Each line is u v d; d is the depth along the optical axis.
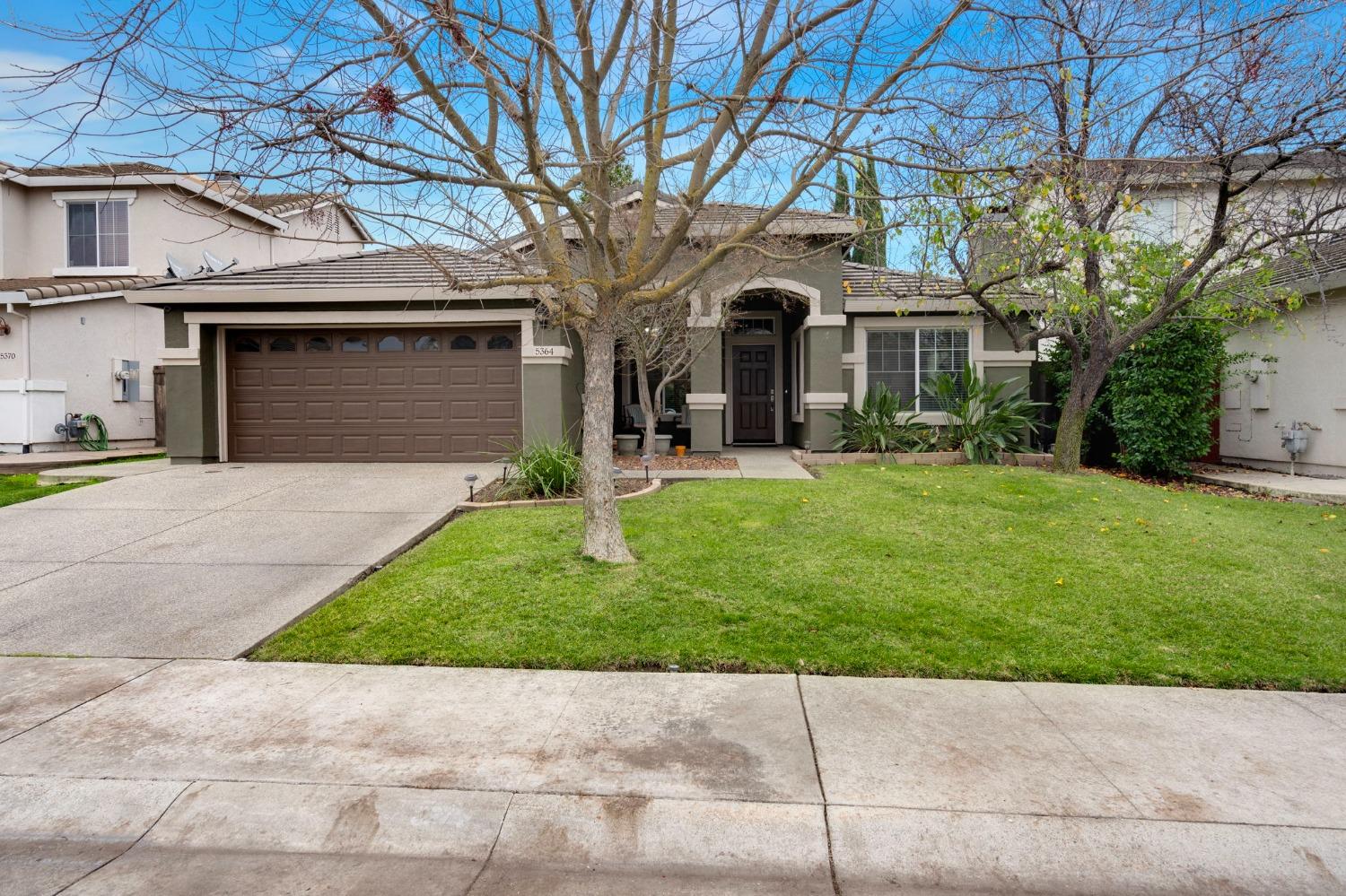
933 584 6.16
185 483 10.41
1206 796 3.36
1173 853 3.02
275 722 4.09
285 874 3.05
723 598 5.83
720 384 13.50
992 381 13.98
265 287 12.18
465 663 4.91
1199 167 9.62
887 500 9.01
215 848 3.22
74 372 16.44
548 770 3.59
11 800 3.44
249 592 6.18
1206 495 10.34
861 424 13.29
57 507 8.98
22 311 15.88
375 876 3.03
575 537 7.41
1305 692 4.50
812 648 5.04
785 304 14.20
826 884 2.96
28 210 18.41
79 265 18.42
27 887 2.96
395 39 4.81
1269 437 13.29
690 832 3.18
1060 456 11.88
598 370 6.81
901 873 3.00
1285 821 3.18
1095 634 5.24
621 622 5.41
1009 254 10.20
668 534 7.50
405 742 3.87
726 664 4.88
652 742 3.86
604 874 3.04
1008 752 3.75
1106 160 6.01
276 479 10.77
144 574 6.61
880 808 3.27
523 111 5.32
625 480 10.55
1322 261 10.52
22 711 4.23
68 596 6.12
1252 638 5.17
